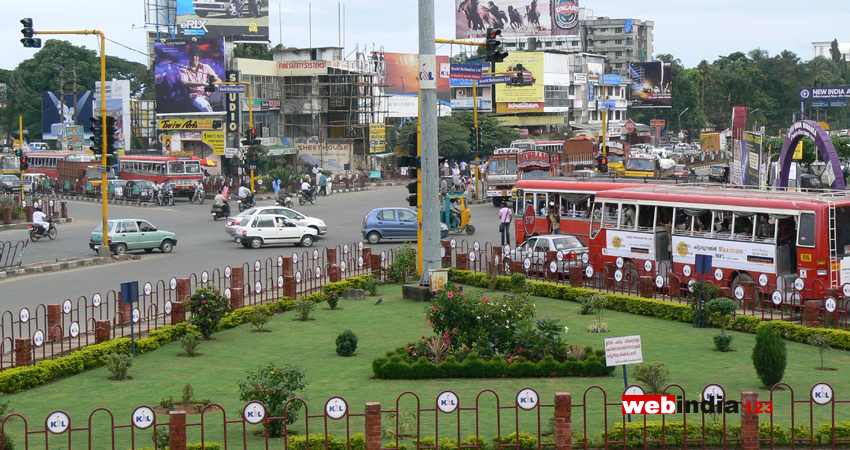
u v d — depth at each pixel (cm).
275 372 1288
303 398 1339
